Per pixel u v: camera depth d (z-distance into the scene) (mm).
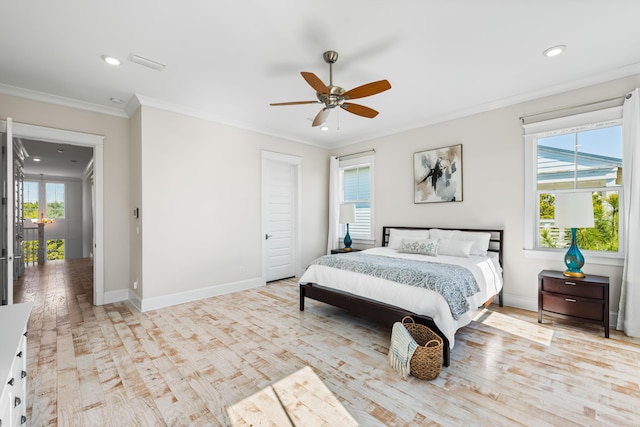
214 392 1977
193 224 4074
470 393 1949
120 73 2996
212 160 4285
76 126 3713
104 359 2412
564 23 2256
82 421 1700
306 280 3555
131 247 4051
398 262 3256
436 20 2209
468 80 3213
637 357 2410
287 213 5523
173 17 2150
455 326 2402
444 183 4348
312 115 4285
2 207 3092
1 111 3236
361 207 5641
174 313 3533
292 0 1984
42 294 4430
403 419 1706
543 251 3480
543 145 3559
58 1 1960
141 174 3623
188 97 3619
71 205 9422
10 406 1161
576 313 2943
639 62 2848
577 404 1831
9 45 2484
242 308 3725
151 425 1673
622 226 3057
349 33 2363
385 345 2676
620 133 3078
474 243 3754
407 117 4406
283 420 1713
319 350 2574
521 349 2572
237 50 2596
